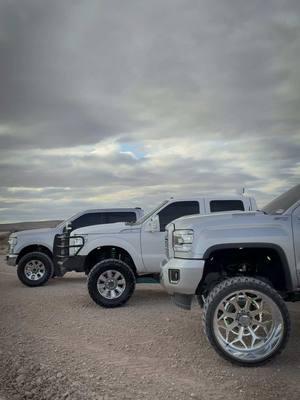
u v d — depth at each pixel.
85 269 9.89
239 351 5.16
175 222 6.20
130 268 9.12
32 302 9.69
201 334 6.60
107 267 8.96
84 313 8.36
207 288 6.09
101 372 5.06
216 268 6.05
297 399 4.23
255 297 5.32
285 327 5.14
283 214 5.77
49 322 7.63
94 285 8.91
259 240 5.56
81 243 9.74
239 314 5.28
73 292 11.16
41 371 5.11
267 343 5.17
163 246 9.62
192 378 4.84
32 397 4.43
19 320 7.82
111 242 9.64
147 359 5.51
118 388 4.57
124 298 8.91
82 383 4.71
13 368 5.25
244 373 4.95
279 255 5.59
